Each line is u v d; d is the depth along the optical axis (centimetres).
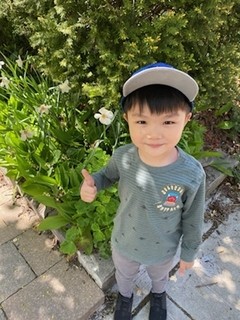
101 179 115
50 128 188
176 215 104
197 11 155
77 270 166
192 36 163
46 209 185
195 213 103
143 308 158
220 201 215
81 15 157
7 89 209
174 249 119
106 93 171
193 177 94
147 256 116
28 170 177
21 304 152
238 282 172
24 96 201
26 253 175
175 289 167
